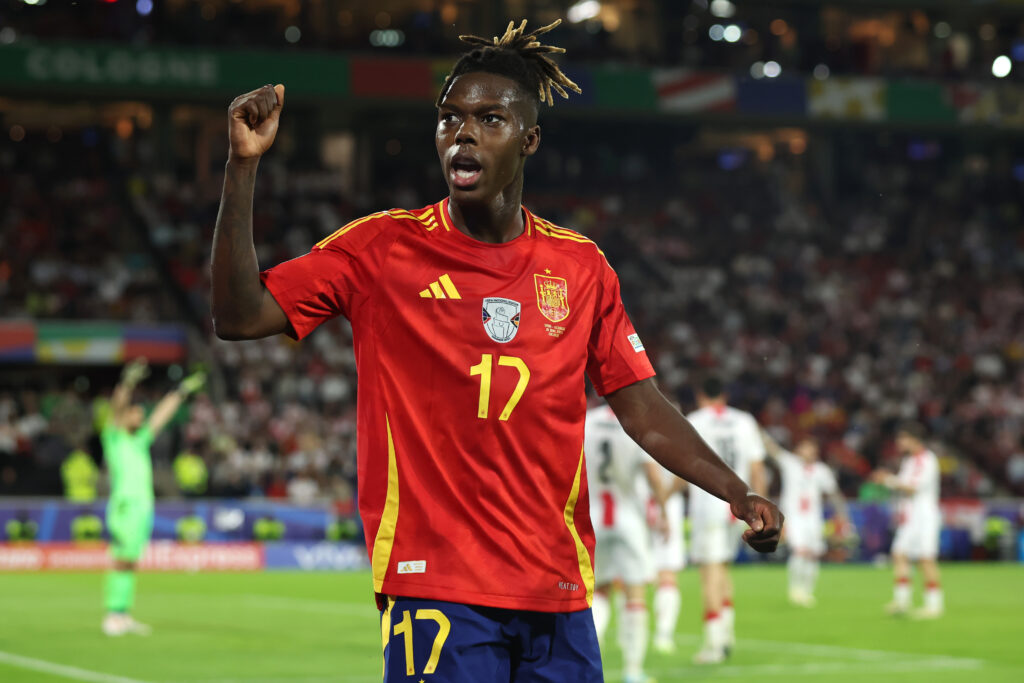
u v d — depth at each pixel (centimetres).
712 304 10838
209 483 7350
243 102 860
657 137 12056
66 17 9806
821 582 6328
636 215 11738
